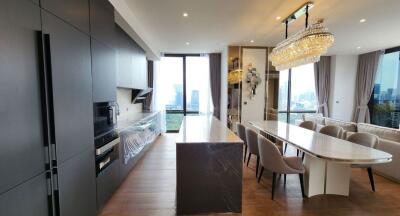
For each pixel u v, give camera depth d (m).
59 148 1.58
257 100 6.35
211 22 4.02
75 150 1.81
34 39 1.35
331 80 7.29
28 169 1.31
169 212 2.46
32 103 1.34
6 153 1.15
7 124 1.15
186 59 6.99
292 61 3.91
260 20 3.91
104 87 2.47
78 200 1.87
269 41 5.52
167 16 3.69
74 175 1.80
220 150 2.36
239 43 5.74
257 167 3.52
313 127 4.54
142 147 4.32
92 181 2.15
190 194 2.38
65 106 1.66
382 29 4.43
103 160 2.41
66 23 1.68
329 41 3.14
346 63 7.18
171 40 5.34
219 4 3.21
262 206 2.60
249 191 2.99
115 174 2.81
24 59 1.27
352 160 2.14
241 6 3.28
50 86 1.49
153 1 3.10
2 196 1.12
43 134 1.45
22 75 1.26
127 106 5.04
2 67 1.12
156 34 4.79
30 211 1.33
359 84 7.16
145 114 5.26
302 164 2.82
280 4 3.21
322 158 2.24
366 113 7.04
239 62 6.16
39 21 1.39
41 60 1.42
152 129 5.30
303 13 3.54
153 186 3.13
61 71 1.60
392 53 6.39
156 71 6.75
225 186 2.40
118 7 2.91
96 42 2.25
